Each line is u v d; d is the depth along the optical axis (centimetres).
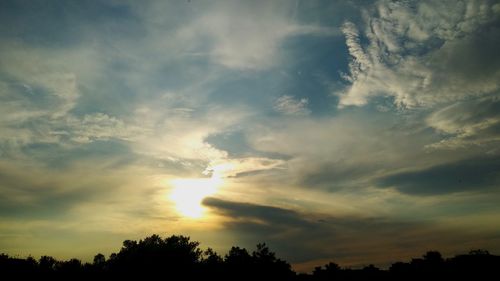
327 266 6588
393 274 5934
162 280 5206
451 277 5231
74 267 5756
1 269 5078
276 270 5716
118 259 5472
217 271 5497
